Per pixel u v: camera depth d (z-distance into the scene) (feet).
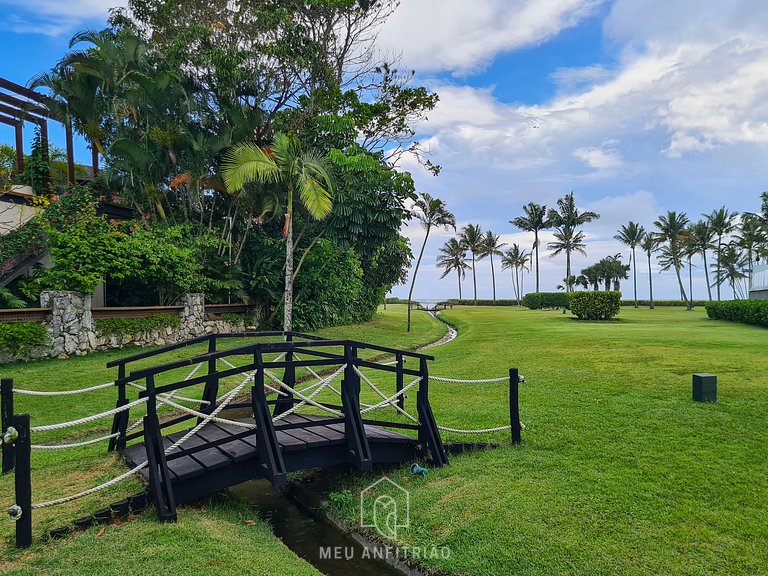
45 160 59.26
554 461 18.39
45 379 31.55
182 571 10.97
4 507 14.48
